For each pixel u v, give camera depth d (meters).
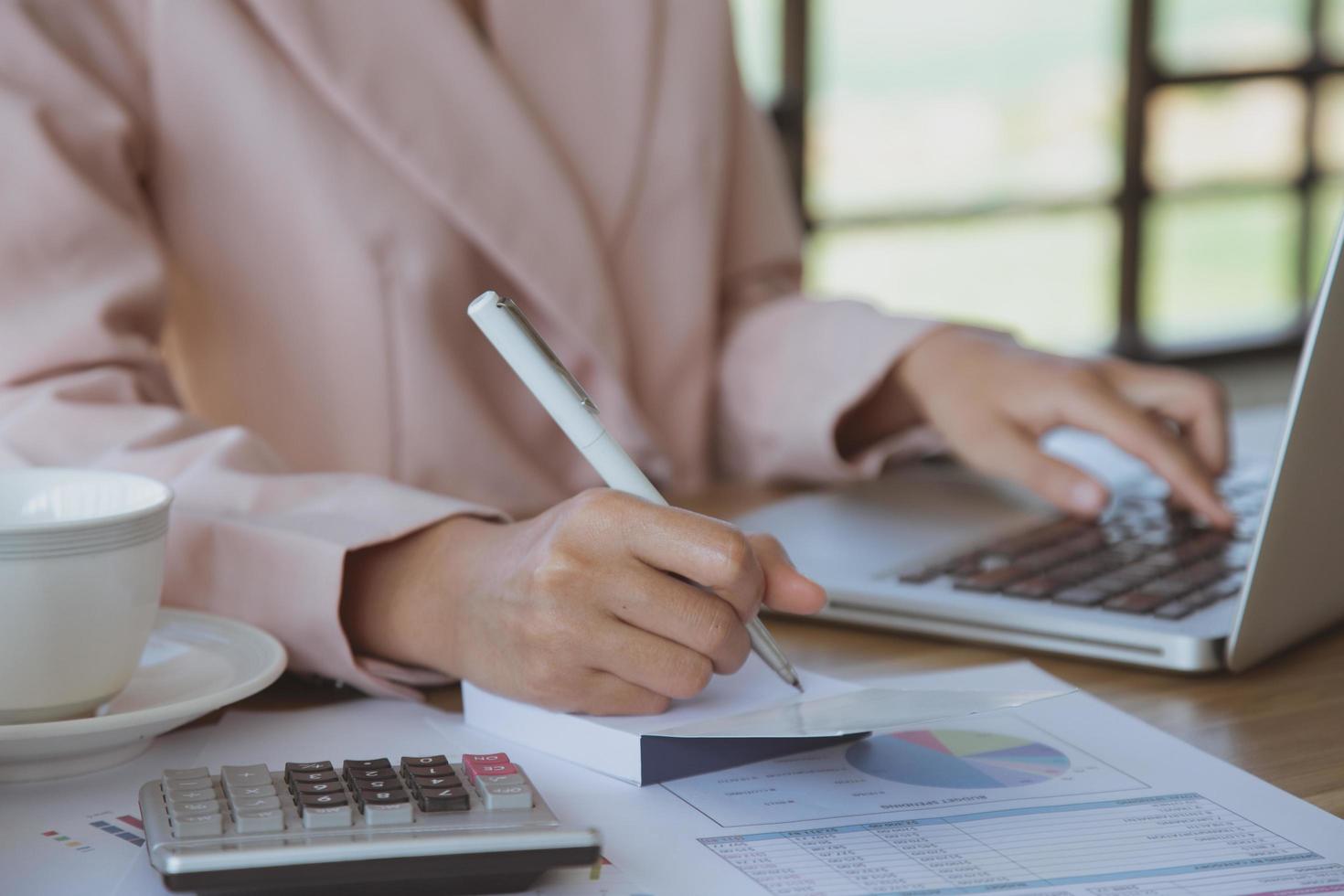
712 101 1.06
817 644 0.67
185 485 0.65
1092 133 3.70
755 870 0.43
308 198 0.90
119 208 0.82
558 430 1.02
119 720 0.48
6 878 0.42
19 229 0.76
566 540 0.51
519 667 0.52
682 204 1.05
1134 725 0.55
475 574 0.55
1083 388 0.85
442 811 0.42
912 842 0.45
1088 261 3.76
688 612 0.50
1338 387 0.56
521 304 0.98
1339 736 0.55
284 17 0.88
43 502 0.52
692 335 1.06
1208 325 3.99
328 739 0.54
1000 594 0.67
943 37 3.39
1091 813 0.47
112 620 0.49
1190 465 0.81
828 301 1.07
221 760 0.51
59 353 0.75
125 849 0.44
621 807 0.48
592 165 1.02
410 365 0.93
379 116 0.90
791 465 1.02
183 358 0.94
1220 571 0.70
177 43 0.88
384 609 0.59
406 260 0.92
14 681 0.48
